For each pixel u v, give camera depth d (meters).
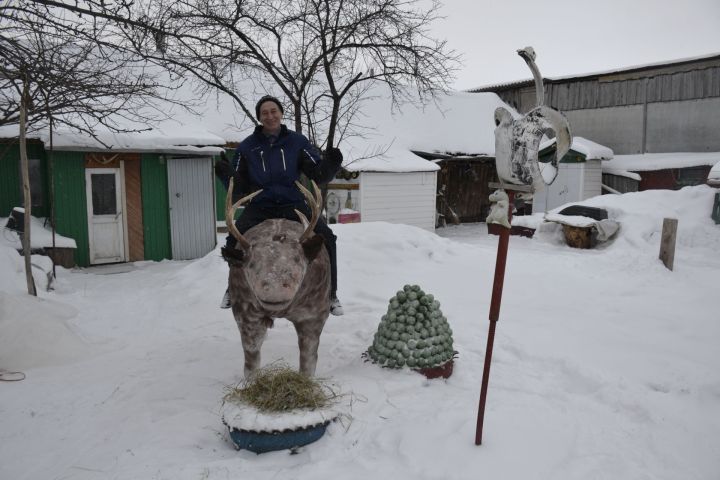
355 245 9.84
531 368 5.11
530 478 3.26
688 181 19.61
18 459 3.74
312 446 3.69
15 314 5.84
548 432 3.77
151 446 3.78
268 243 3.78
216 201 15.09
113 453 3.72
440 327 4.92
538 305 7.48
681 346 5.72
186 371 5.34
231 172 4.41
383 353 4.91
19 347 5.59
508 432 3.75
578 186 20.56
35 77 6.62
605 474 3.30
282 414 3.63
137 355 5.99
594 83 23.28
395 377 4.71
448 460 3.44
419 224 18.16
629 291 8.43
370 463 3.47
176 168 13.53
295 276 3.63
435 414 4.05
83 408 4.55
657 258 10.77
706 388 4.54
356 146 18.08
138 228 13.27
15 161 11.88
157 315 7.80
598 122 23.27
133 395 4.76
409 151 19.19
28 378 5.23
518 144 3.33
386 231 10.54
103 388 4.97
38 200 12.21
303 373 4.38
